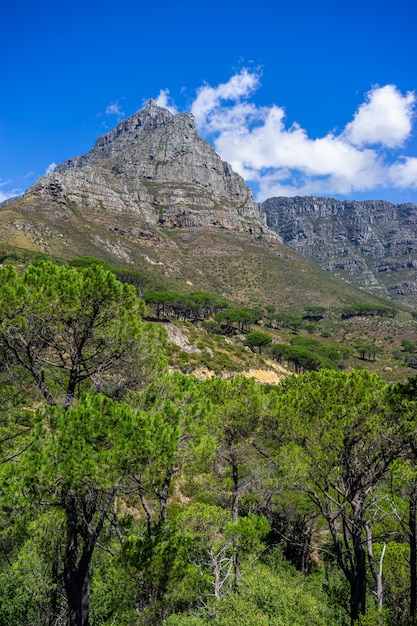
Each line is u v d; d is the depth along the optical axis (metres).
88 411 8.74
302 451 13.23
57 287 9.82
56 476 8.02
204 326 92.62
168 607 11.06
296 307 166.88
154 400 11.23
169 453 9.08
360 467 12.95
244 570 12.83
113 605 11.31
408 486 11.69
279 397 15.04
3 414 10.00
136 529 14.93
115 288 10.25
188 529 13.38
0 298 9.06
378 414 12.49
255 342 79.31
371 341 128.25
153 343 11.48
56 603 11.82
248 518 14.42
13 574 11.06
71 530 9.32
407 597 15.02
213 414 14.78
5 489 7.59
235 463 15.70
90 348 10.95
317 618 10.21
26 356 10.16
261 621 9.01
